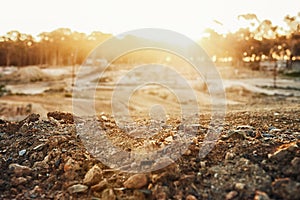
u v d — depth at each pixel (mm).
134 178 3201
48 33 53188
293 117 6332
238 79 33094
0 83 35500
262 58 48438
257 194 2777
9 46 49000
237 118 6293
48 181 3500
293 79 34531
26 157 4047
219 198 2943
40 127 4988
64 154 3852
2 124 5363
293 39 44656
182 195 3027
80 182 3381
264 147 3629
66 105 18234
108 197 3070
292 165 3080
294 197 2711
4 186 3471
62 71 43625
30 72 41500
